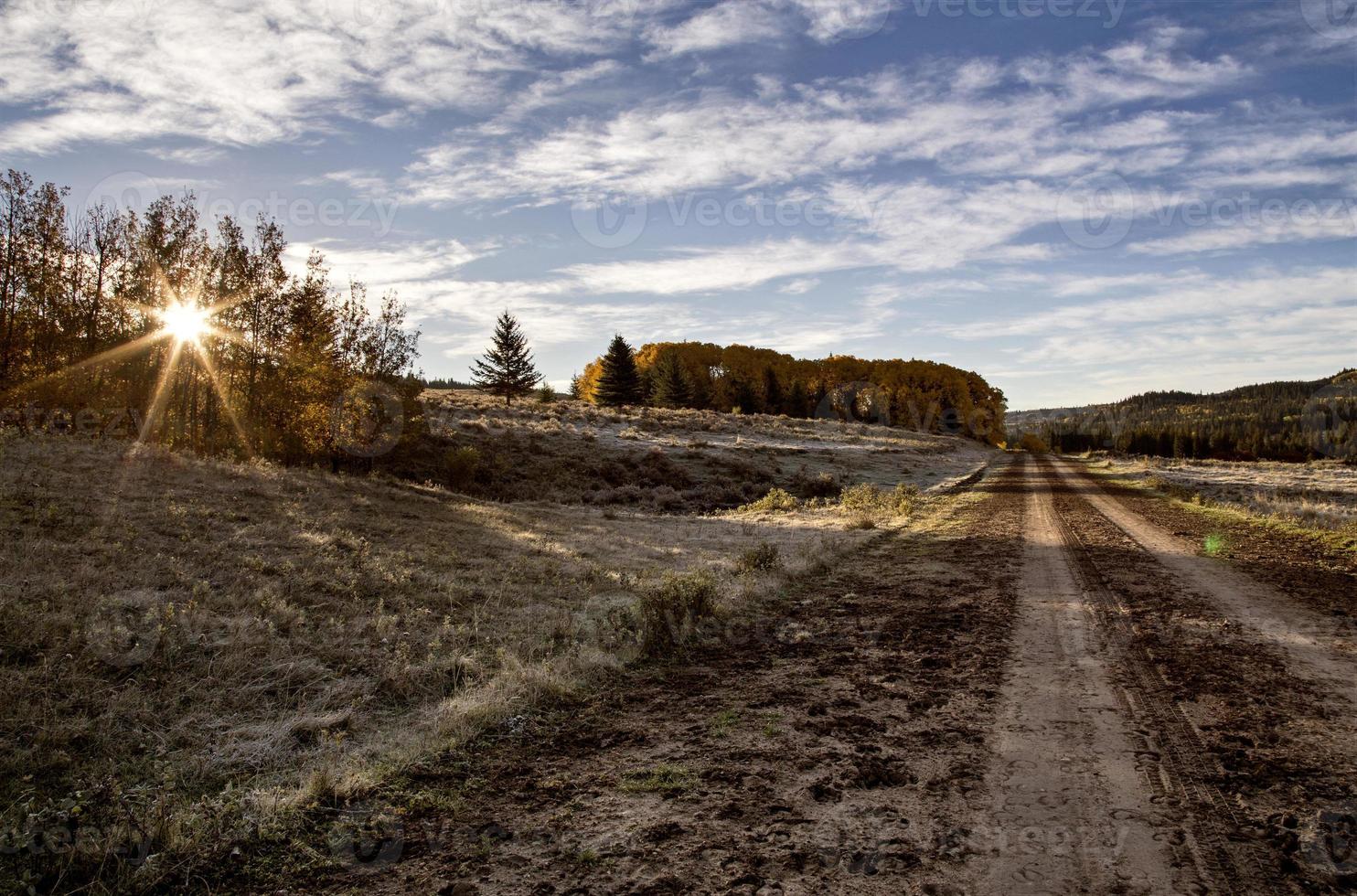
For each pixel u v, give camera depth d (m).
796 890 3.62
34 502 11.90
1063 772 4.91
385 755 5.54
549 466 39.03
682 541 18.58
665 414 68.31
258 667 7.07
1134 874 3.67
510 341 77.62
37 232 21.59
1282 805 4.36
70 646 6.70
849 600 11.21
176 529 11.82
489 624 9.56
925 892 3.57
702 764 5.28
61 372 22.14
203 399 27.30
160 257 23.83
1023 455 100.50
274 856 4.16
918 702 6.47
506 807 4.70
